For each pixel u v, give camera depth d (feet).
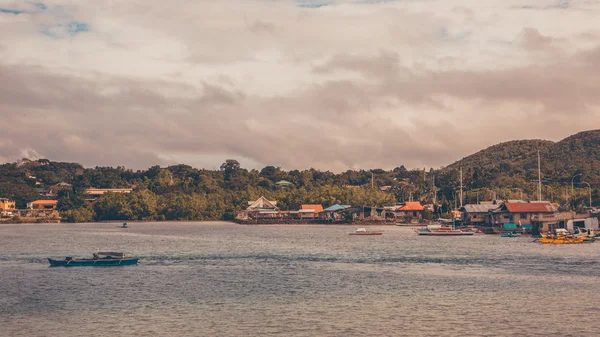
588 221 522.06
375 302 212.43
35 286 246.68
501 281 257.96
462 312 195.83
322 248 427.33
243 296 224.53
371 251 400.67
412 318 187.62
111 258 324.39
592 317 188.55
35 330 174.60
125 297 222.69
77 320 186.09
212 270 298.35
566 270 292.40
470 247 428.56
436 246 441.27
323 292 232.53
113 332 172.04
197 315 192.24
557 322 182.50
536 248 416.05
